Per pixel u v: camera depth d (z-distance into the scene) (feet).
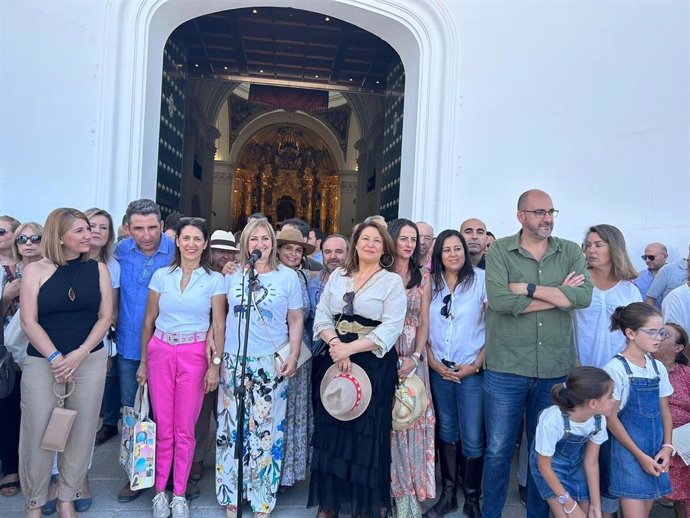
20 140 15.21
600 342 9.55
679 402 8.80
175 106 20.62
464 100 18.10
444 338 9.68
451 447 9.72
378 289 8.48
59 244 8.19
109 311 8.62
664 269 13.67
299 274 10.62
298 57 29.73
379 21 18.75
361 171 52.01
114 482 10.50
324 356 9.55
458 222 18.06
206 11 18.12
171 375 9.27
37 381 8.11
